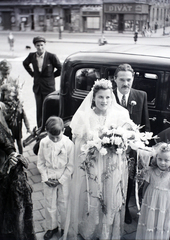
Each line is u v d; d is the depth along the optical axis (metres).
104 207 2.54
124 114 2.61
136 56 3.32
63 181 2.71
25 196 2.29
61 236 2.81
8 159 2.29
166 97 3.19
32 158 4.48
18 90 3.82
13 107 3.79
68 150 2.70
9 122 3.82
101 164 2.48
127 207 2.98
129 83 2.85
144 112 3.07
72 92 3.74
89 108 2.58
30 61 5.10
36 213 3.17
